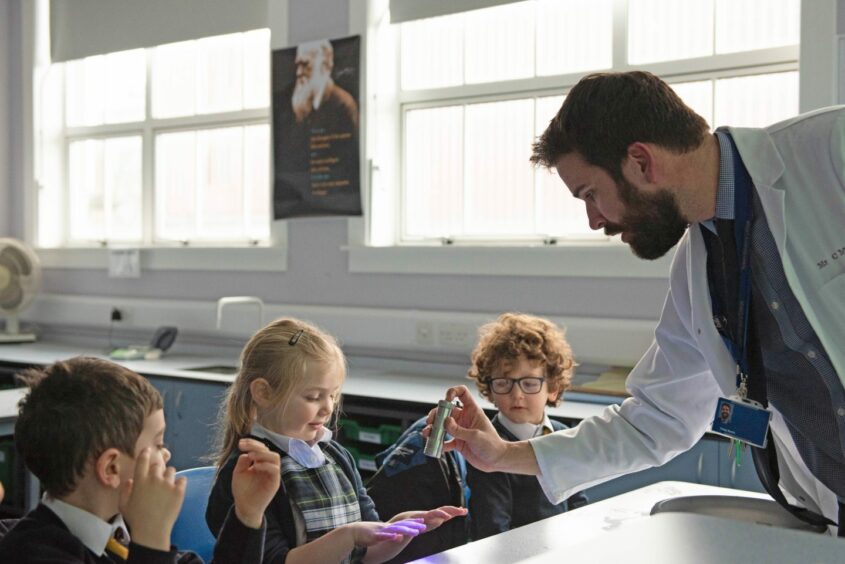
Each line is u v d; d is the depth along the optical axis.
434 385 3.30
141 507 1.23
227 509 1.61
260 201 4.33
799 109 2.86
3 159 5.17
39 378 1.28
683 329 1.57
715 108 3.16
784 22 3.02
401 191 3.86
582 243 3.40
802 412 1.36
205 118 4.48
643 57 3.29
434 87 3.75
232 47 4.40
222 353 4.32
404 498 1.94
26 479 3.37
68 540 1.18
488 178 3.64
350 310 3.86
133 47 4.66
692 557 0.67
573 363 2.29
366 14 3.82
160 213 4.69
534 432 2.10
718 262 1.43
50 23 5.02
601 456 1.62
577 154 1.37
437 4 3.61
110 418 1.24
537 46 3.51
